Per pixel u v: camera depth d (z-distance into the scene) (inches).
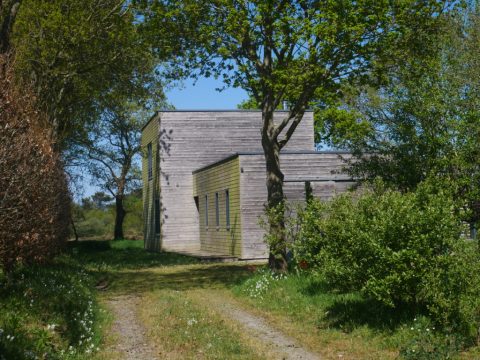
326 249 402.6
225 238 1077.1
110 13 970.7
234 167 1015.0
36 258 613.6
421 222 357.4
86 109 1264.8
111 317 474.6
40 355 298.4
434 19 653.9
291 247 606.5
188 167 1334.9
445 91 514.3
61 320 390.6
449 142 504.7
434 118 515.8
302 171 1002.1
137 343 382.3
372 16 604.1
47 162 561.3
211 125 1347.2
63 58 963.3
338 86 683.4
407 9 643.5
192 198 1336.1
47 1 932.0
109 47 1002.7
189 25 745.0
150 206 1461.6
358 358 330.6
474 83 523.8
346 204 409.4
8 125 424.2
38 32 924.0
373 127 566.6
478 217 492.1
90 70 1033.5
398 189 537.3
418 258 349.4
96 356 333.7
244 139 1359.5
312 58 634.2
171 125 1333.7
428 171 514.0
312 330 407.5
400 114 539.5
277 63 701.9
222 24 711.1
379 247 357.1
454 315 349.7
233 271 838.5
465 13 681.6
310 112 1332.4
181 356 339.3
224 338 383.2
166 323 439.5
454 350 315.6
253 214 988.6
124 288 690.8
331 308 446.0
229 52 687.1
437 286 345.7
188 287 682.8
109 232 2701.8
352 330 390.0
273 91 714.8
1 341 279.4
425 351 316.2
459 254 350.9
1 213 420.8
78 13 933.2
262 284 577.3
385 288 353.4
